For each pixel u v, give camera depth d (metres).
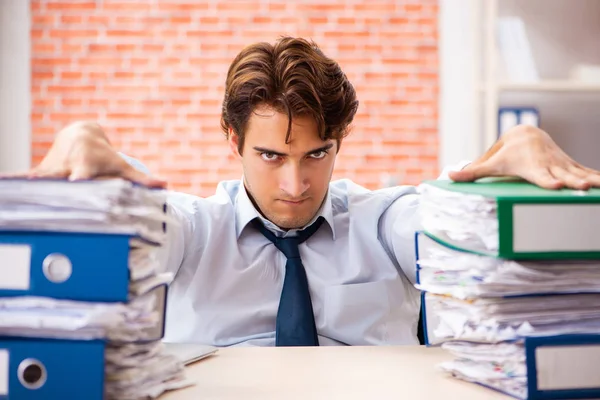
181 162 4.23
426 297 1.06
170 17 4.24
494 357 0.90
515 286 0.86
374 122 4.27
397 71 4.27
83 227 0.80
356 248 1.61
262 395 0.88
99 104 4.21
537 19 3.66
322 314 1.56
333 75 1.46
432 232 1.03
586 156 3.66
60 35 4.20
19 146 4.20
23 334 0.80
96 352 0.79
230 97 1.46
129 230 0.79
